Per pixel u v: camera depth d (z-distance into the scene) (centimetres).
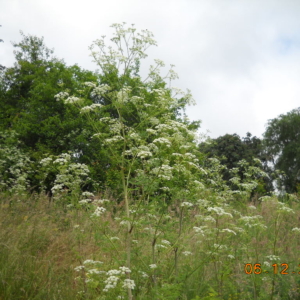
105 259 625
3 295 513
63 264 621
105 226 504
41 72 2627
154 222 529
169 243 555
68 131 1619
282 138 4006
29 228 745
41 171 1188
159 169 511
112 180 901
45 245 694
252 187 820
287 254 667
